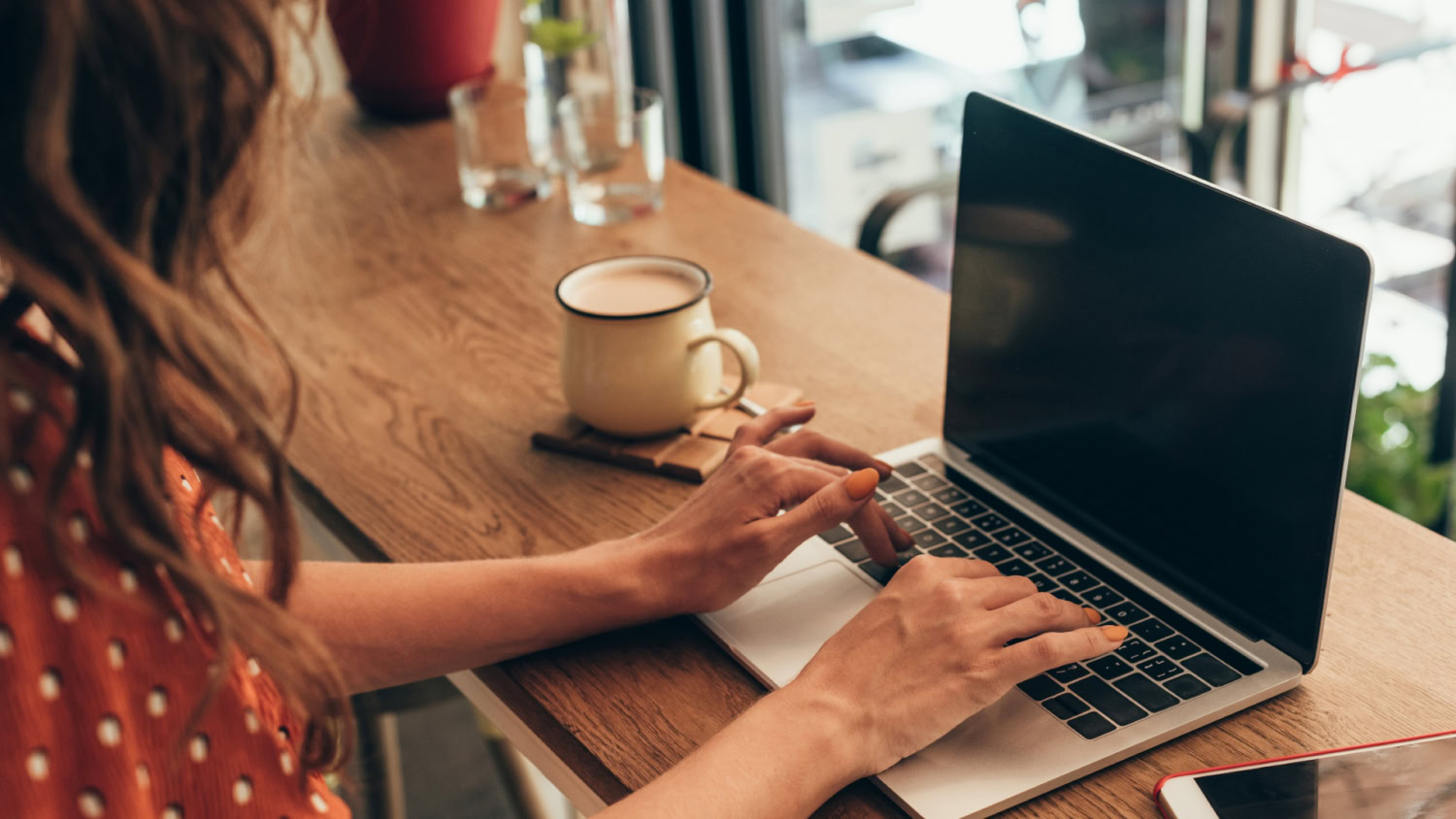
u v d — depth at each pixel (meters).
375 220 1.51
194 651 0.57
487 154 1.52
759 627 0.82
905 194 1.62
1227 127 1.97
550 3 2.08
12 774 0.51
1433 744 0.67
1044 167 0.88
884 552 0.86
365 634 0.81
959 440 0.99
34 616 0.52
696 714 0.77
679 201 1.54
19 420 0.52
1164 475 0.81
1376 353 2.04
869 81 2.48
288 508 0.60
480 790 1.85
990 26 2.36
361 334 1.27
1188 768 0.70
